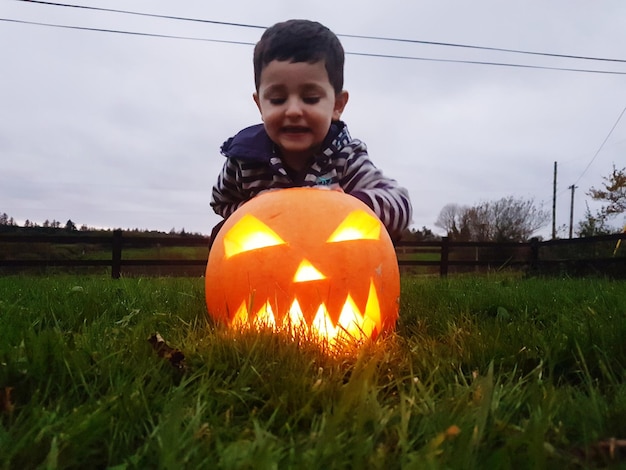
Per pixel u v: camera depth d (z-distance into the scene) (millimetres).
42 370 368
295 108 715
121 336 528
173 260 2293
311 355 433
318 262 540
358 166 806
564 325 540
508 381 383
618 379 408
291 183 828
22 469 260
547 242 2562
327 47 740
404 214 748
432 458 243
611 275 2070
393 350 464
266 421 333
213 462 257
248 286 546
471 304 806
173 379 399
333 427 276
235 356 420
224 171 898
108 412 306
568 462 258
